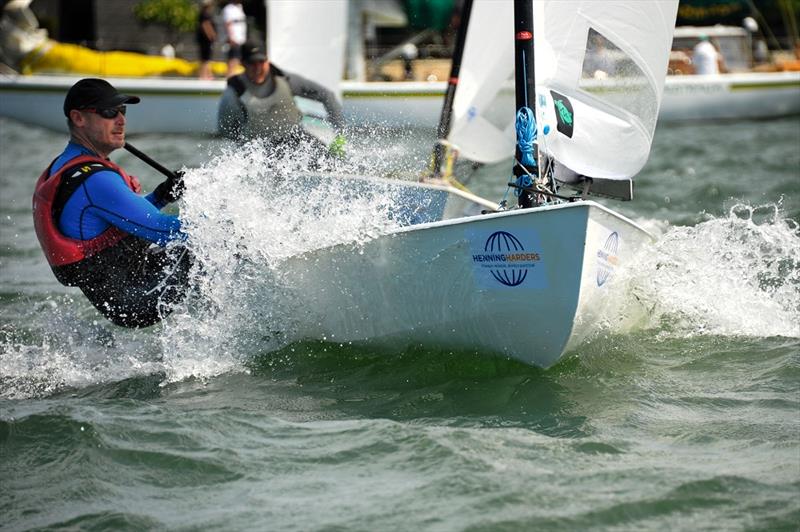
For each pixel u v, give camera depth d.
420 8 45.22
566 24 16.58
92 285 16.28
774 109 53.38
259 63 23.80
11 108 47.94
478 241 14.84
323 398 14.84
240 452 12.70
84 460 12.55
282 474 12.07
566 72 16.67
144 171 38.38
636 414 13.72
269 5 27.73
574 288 14.37
